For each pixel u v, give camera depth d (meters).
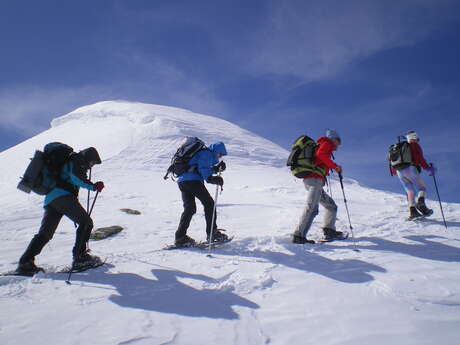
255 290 3.40
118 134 28.20
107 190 12.29
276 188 13.64
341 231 5.74
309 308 2.99
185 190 5.13
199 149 5.12
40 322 2.78
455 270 3.83
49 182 3.96
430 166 6.53
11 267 4.37
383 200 11.36
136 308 3.02
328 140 5.12
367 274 3.75
